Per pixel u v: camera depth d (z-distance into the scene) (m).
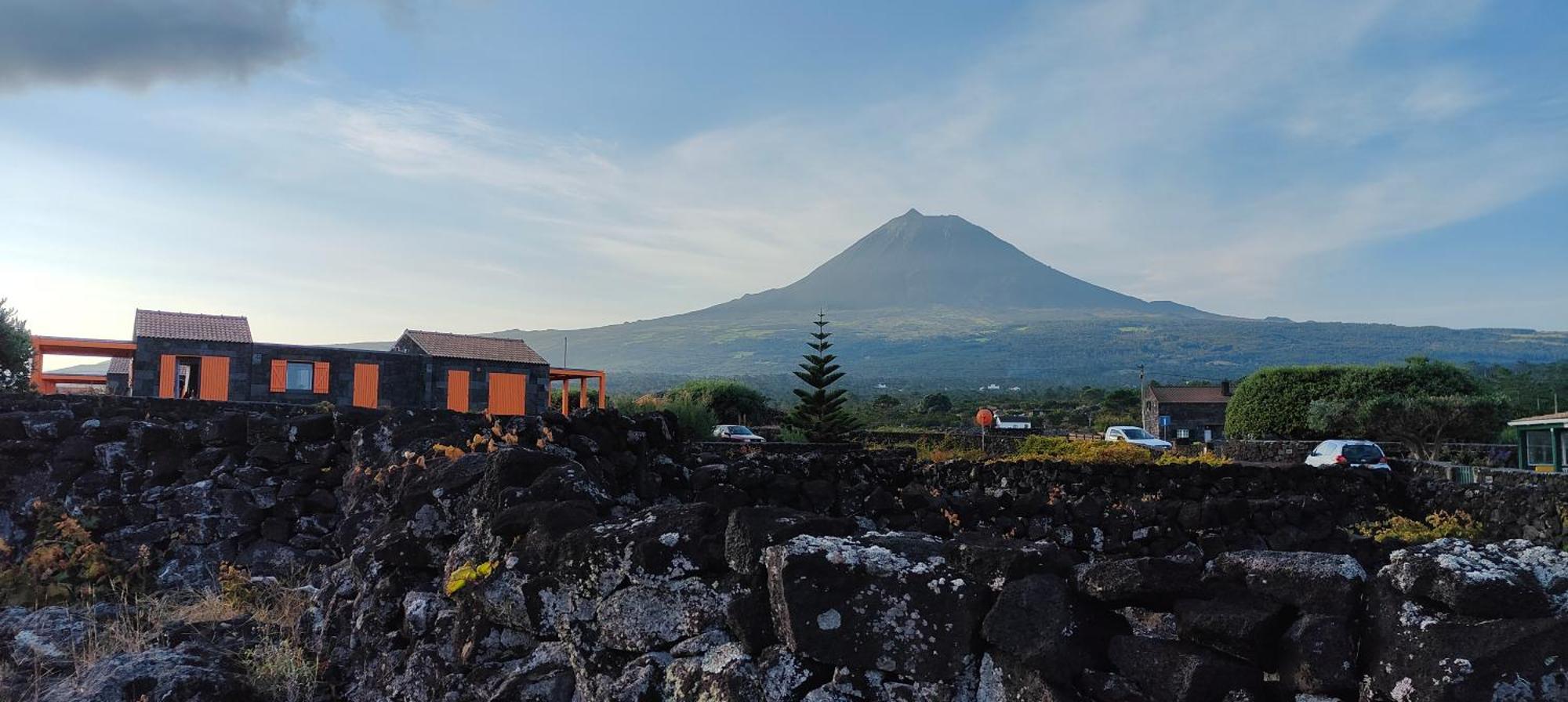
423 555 4.78
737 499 7.29
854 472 10.11
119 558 7.36
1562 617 2.24
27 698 4.47
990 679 2.85
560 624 3.76
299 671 4.83
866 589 3.00
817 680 3.04
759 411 56.50
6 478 7.61
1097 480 14.41
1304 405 50.78
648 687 3.36
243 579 6.83
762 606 3.21
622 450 7.46
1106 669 2.78
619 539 3.61
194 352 36.50
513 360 42.22
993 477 14.16
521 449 4.75
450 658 4.25
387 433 7.23
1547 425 30.64
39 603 6.46
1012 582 2.85
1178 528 10.89
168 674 4.48
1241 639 2.59
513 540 4.13
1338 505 16.02
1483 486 16.41
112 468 7.76
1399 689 2.36
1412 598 2.43
